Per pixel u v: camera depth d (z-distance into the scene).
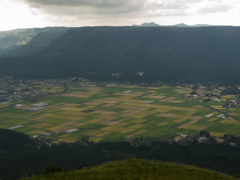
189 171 104.19
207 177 98.19
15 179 164.50
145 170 101.88
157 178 93.62
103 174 95.69
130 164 108.94
